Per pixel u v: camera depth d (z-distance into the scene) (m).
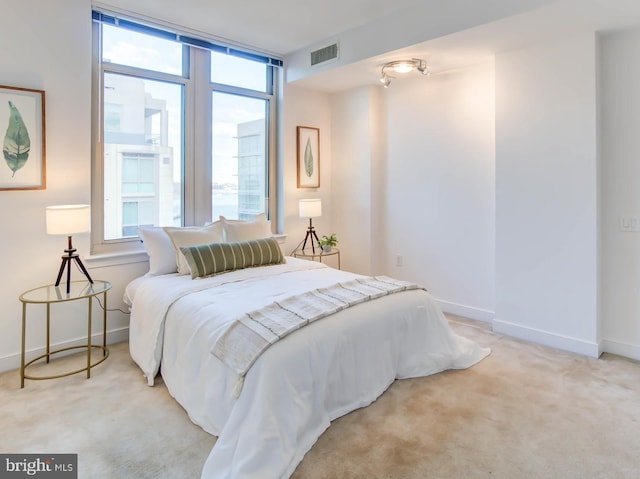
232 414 1.82
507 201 3.32
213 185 3.98
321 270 3.29
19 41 2.69
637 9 2.50
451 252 3.98
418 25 3.10
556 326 3.12
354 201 4.64
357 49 3.56
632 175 2.84
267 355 1.86
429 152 4.07
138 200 3.49
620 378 2.60
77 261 2.82
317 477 1.73
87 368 2.65
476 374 2.67
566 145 2.99
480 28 2.81
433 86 4.00
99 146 3.23
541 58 3.08
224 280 2.89
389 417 2.18
